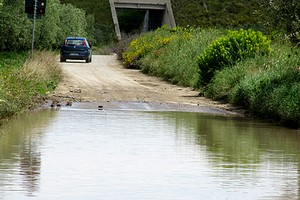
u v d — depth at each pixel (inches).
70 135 736.3
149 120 884.0
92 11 4525.1
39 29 2417.6
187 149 668.7
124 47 2568.9
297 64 1082.7
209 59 1284.4
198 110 1021.8
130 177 535.5
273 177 548.1
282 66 1080.2
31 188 494.6
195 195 484.1
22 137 716.7
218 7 4249.5
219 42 1298.0
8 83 954.7
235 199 475.5
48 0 2502.5
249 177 545.6
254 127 852.0
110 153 633.6
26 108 951.6
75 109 980.6
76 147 661.9
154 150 657.0
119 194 482.3
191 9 4320.9
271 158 633.6
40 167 565.9
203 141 723.4
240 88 1073.5
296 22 1017.5
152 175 544.4
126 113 953.5
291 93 898.1
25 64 1258.0
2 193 478.6
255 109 974.4
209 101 1151.6
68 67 1989.4
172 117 927.0
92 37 4151.1
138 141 708.0
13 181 514.9
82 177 532.1
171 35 2208.4
